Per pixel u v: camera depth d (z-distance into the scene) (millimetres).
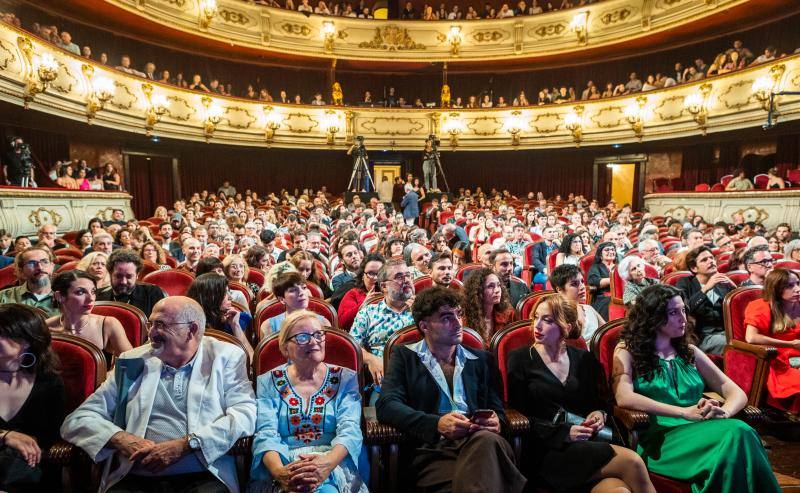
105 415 2092
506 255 4277
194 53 17516
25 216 8625
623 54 17859
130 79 13242
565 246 5945
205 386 2158
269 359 2500
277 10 17281
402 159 19547
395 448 2252
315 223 8977
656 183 16125
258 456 2051
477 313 3209
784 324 3189
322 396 2230
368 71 20078
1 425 2021
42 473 2037
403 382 2369
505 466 1997
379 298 3418
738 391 2391
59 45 11688
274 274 3932
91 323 2764
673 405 2402
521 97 18547
